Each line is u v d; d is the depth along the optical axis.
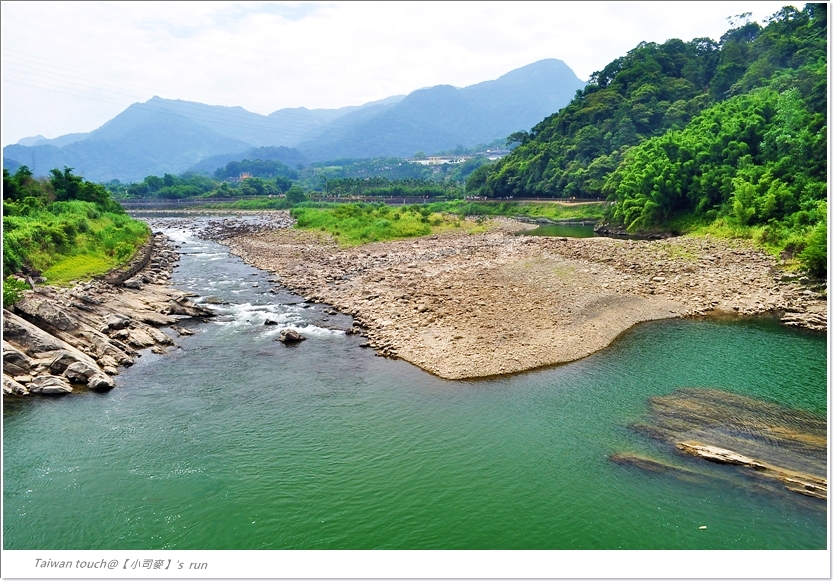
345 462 18.94
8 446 19.95
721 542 14.79
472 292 38.66
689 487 17.30
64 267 41.94
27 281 35.41
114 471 18.48
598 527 15.51
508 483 17.66
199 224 109.19
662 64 126.56
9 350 25.00
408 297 38.00
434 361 27.34
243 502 16.86
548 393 23.95
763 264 44.88
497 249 59.00
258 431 21.06
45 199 65.06
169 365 27.73
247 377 26.17
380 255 58.62
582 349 28.80
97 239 51.97
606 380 25.23
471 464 18.73
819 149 54.75
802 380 25.00
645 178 71.38
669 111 105.25
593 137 108.50
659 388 24.38
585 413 22.14
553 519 15.89
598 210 94.81
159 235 83.94
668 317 34.66
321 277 48.00
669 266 46.16
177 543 15.13
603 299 36.88
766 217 54.06
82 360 25.75
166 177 191.50
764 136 62.72
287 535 15.41
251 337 31.98
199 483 17.83
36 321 28.02
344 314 36.72
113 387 24.97
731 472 18.02
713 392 23.91
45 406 23.06
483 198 130.75
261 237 80.50
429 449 19.67
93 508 16.59
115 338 30.05
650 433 20.56
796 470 17.98
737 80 101.69
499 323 32.12
